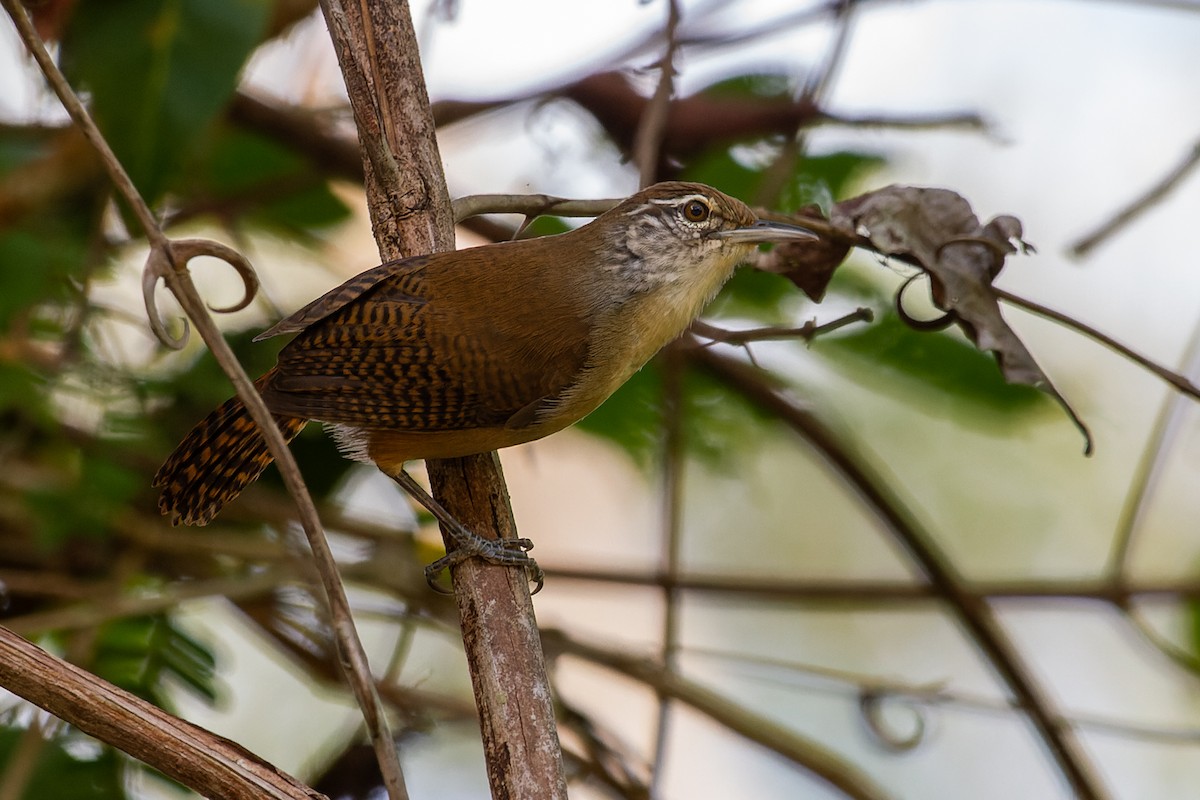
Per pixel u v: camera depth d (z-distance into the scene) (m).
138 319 9.77
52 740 8.23
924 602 11.00
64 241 9.20
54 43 8.58
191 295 5.39
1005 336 7.82
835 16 10.45
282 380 7.68
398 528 10.40
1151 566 12.54
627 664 10.30
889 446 13.05
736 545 13.18
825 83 10.19
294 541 10.13
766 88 11.16
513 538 7.31
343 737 10.39
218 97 8.01
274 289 11.56
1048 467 12.93
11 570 9.73
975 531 12.83
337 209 11.23
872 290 10.16
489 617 6.71
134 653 9.45
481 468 7.86
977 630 10.67
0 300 8.84
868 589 10.93
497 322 7.80
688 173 10.74
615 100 10.59
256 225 11.01
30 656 5.37
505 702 6.34
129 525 9.57
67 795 8.12
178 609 10.12
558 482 13.55
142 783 9.20
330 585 5.13
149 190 8.02
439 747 11.46
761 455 13.27
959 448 13.05
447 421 7.68
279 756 11.60
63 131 9.02
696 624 13.50
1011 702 10.55
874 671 13.16
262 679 11.88
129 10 8.05
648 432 10.81
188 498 8.01
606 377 8.23
